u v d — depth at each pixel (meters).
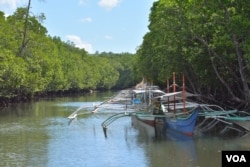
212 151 23.92
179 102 40.84
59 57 109.75
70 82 113.12
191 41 35.09
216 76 37.50
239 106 37.59
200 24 31.88
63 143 27.83
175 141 27.84
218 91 43.59
